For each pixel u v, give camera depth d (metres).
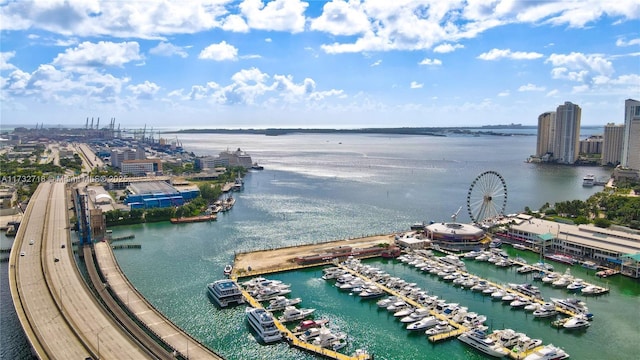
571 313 196.50
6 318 184.75
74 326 165.25
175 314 193.62
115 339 156.62
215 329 181.12
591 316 191.75
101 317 173.12
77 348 150.62
